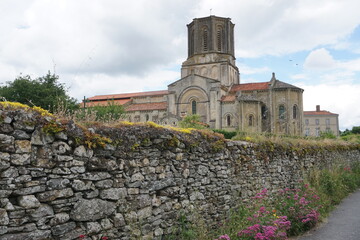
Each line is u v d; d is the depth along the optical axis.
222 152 8.23
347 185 14.35
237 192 8.64
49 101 26.45
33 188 4.11
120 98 64.00
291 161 11.98
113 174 5.24
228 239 5.95
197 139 7.31
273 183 10.54
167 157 6.39
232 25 61.25
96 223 4.87
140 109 53.97
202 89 51.03
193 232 6.43
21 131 4.06
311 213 8.65
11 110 4.00
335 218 9.54
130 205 5.46
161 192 6.22
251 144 9.70
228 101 49.22
